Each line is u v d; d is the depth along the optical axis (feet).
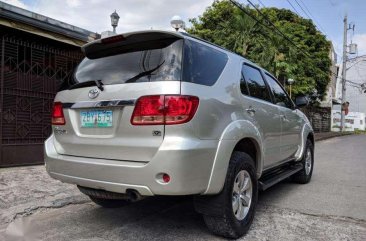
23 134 23.76
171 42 11.39
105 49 12.78
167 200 17.06
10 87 22.99
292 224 14.01
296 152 19.95
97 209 15.70
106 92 11.42
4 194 16.69
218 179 11.18
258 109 14.42
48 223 13.91
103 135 11.48
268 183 15.20
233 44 54.75
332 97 126.21
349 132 102.42
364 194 19.16
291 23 82.02
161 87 10.51
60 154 12.63
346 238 12.59
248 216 12.85
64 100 12.67
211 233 12.78
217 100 11.66
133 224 13.83
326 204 17.02
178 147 10.11
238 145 13.34
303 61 75.20
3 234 12.73
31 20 23.62
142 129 10.57
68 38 26.30
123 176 10.67
